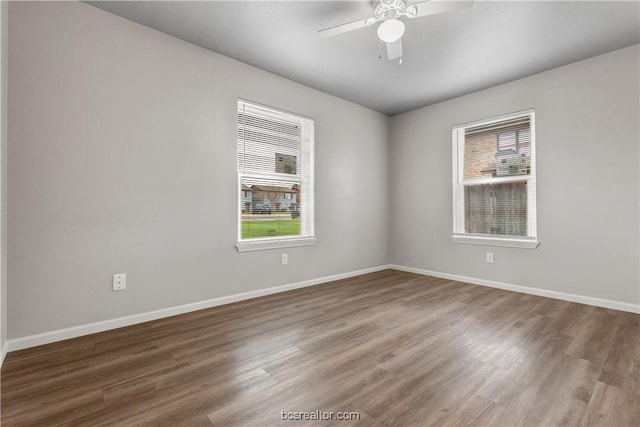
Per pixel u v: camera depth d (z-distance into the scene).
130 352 1.92
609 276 2.79
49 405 1.39
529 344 2.04
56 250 2.06
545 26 2.39
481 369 1.72
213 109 2.82
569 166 3.00
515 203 3.46
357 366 1.75
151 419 1.30
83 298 2.17
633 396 1.46
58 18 2.06
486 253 3.65
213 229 2.82
